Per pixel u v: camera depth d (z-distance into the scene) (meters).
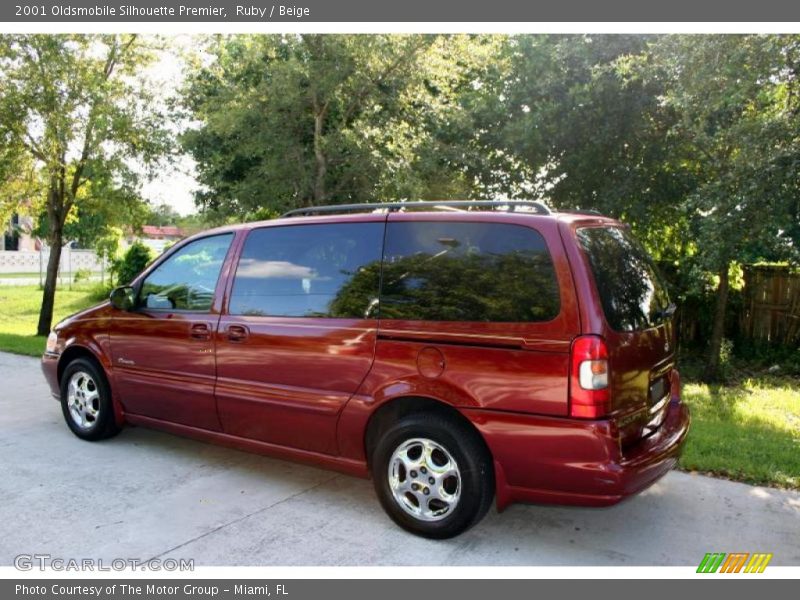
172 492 4.56
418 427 3.76
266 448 4.54
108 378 5.41
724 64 5.77
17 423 6.24
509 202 3.90
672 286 11.09
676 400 4.38
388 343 3.91
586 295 3.40
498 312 3.59
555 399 3.39
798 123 6.01
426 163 9.23
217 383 4.67
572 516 4.21
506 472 3.54
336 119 9.52
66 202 13.04
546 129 10.12
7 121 10.91
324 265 4.30
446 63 9.49
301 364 4.24
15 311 18.42
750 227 6.64
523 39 10.23
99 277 30.20
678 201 10.08
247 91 9.41
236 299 4.65
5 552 3.69
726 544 3.83
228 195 10.31
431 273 3.87
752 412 7.33
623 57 8.97
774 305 11.20
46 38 10.70
